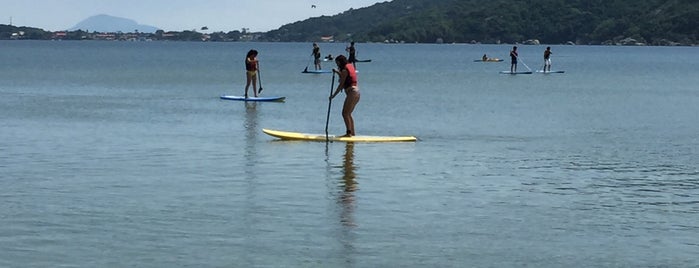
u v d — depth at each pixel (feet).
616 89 152.76
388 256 37.55
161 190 50.21
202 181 53.16
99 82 168.04
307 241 39.58
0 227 41.22
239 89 145.89
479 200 48.57
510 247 39.17
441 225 42.78
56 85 155.63
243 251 37.93
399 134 78.54
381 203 47.37
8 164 59.00
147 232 40.70
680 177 56.65
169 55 436.35
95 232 40.57
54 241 39.04
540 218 44.50
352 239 40.04
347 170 57.72
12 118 90.22
